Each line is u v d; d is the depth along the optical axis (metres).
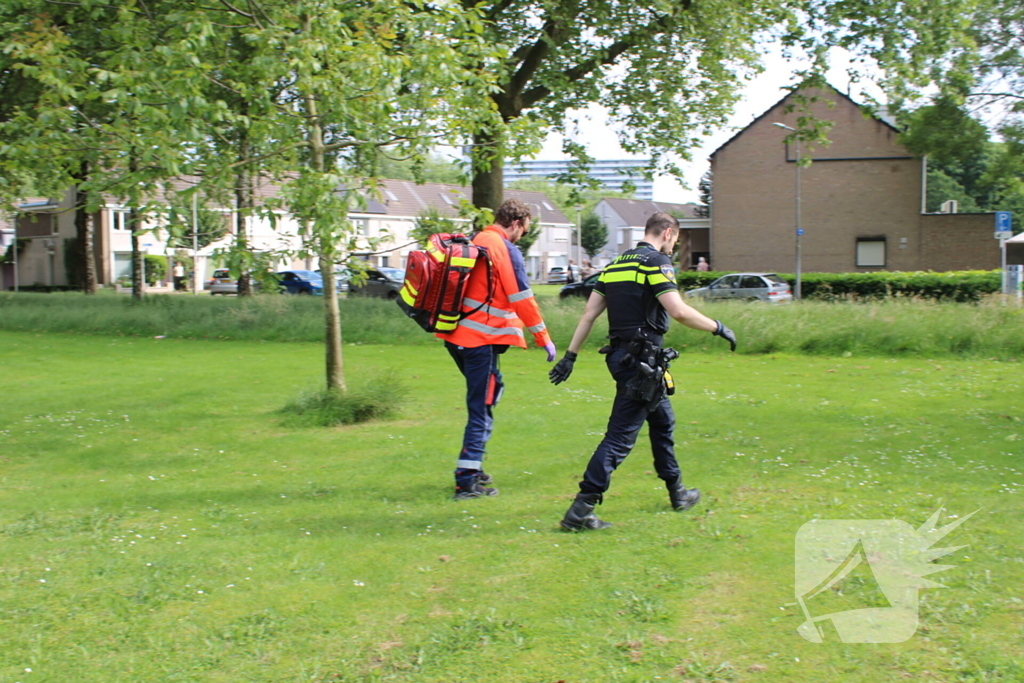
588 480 4.36
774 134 39.44
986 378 10.48
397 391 8.36
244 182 7.57
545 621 3.29
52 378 11.21
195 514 4.85
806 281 29.98
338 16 7.17
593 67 18.31
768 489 5.13
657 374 4.32
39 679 2.93
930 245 38.22
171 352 14.83
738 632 3.15
